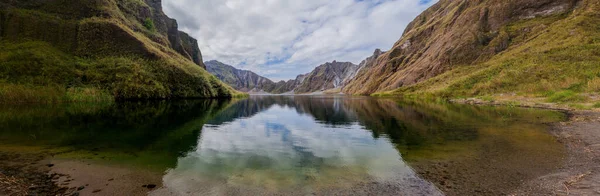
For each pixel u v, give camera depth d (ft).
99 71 207.92
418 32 460.55
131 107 131.03
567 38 196.54
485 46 279.49
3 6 237.66
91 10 280.31
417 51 420.36
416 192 24.88
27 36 226.99
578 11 233.76
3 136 50.55
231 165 33.45
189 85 266.16
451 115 87.10
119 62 226.17
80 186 26.32
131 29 316.19
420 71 328.49
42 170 30.81
